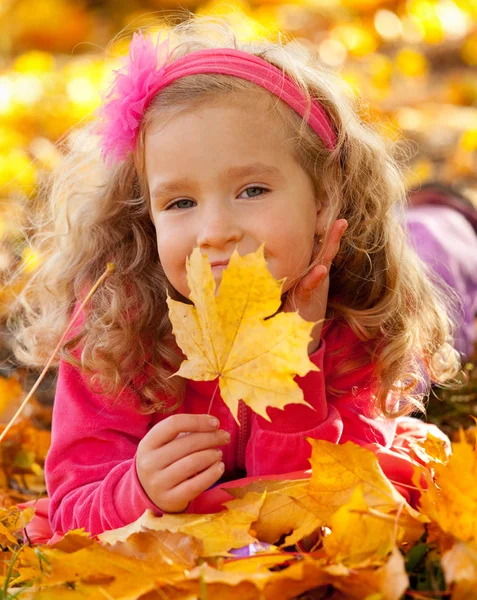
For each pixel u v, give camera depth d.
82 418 1.78
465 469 1.37
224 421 1.85
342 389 1.91
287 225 1.61
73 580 1.29
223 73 1.66
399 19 6.75
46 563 1.37
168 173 1.63
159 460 1.51
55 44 6.44
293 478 1.61
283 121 1.67
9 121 4.47
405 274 2.00
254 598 1.24
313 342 1.74
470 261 3.02
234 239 1.58
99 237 1.97
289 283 1.65
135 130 1.75
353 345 1.91
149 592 1.27
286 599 1.25
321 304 1.75
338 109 1.85
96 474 1.74
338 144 1.81
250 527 1.44
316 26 6.42
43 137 4.48
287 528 1.43
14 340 2.59
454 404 2.51
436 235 2.96
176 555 1.33
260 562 1.30
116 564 1.30
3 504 1.98
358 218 1.92
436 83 6.09
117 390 1.78
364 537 1.30
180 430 1.52
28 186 3.62
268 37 2.22
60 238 2.10
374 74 5.75
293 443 1.72
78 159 2.11
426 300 2.05
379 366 1.91
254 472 1.75
